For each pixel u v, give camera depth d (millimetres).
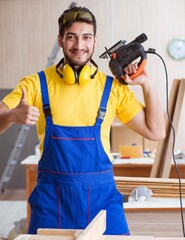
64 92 2098
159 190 2834
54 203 2045
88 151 2057
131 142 6875
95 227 1424
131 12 7668
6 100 2070
